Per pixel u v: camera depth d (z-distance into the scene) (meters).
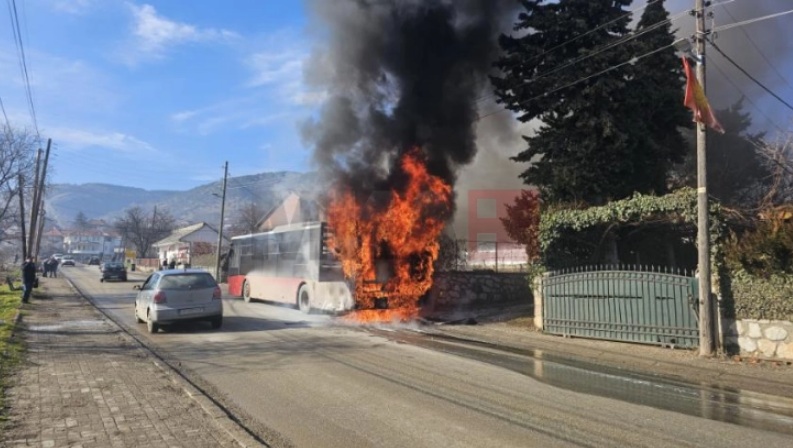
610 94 15.10
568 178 15.01
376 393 7.23
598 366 9.41
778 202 19.89
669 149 16.44
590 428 5.77
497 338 12.66
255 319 16.27
